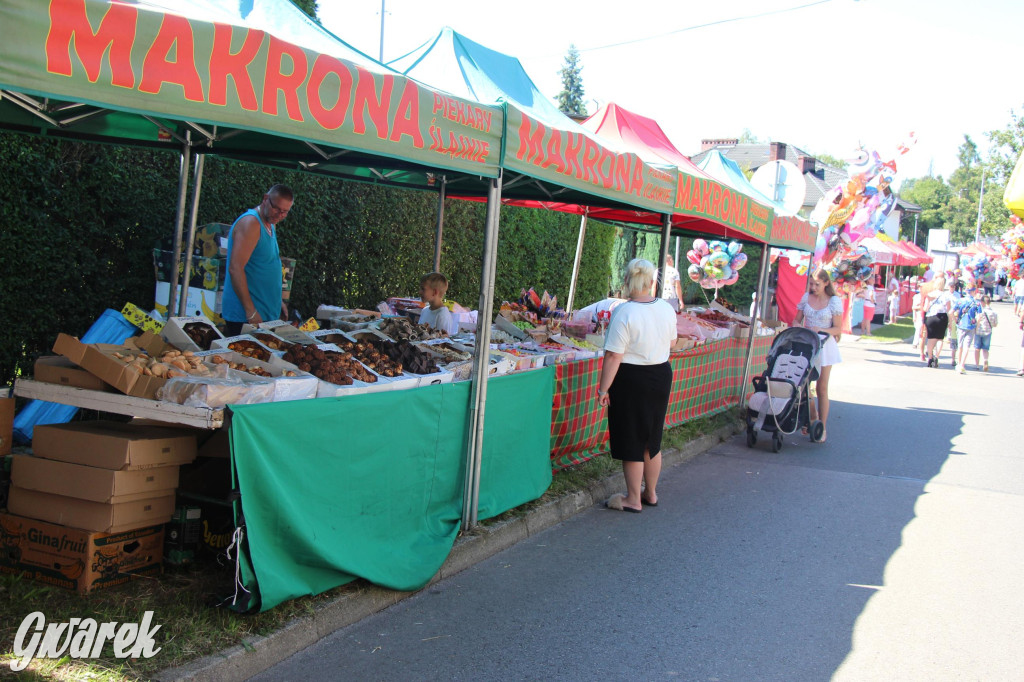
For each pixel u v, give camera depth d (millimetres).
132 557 3668
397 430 4344
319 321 8023
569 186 5301
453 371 5145
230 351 4133
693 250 15617
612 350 5906
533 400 5855
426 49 5750
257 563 3451
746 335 11055
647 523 5980
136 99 2520
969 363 19656
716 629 4230
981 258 24547
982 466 8656
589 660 3777
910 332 28641
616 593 4613
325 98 3246
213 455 3982
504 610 4270
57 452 3602
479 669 3600
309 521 3754
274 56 2986
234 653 3238
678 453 8023
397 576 4219
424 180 7723
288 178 7992
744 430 9977
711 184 7586
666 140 8203
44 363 3816
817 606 4633
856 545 5785
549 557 5133
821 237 16969
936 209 88250
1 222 5484
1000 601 4879
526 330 7855
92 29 2385
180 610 3439
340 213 8844
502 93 5352
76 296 6180
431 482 4754
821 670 3852
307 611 3701
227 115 2828
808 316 9453
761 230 9289
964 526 6426
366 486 4156
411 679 3449
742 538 5773
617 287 18422
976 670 3951
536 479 6012
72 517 3557
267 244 5992
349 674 3436
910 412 11945
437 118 3998
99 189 6188
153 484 3654
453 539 4762
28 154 5586
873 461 8648
